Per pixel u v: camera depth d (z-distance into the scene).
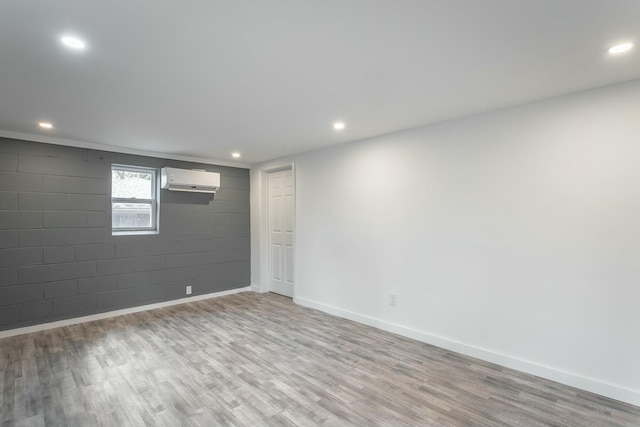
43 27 1.62
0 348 3.26
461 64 2.07
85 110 2.89
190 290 5.07
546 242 2.66
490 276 2.96
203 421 2.11
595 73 2.19
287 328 3.85
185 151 4.71
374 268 3.90
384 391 2.46
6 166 3.61
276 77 2.25
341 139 4.02
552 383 2.57
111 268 4.32
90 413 2.20
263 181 5.70
